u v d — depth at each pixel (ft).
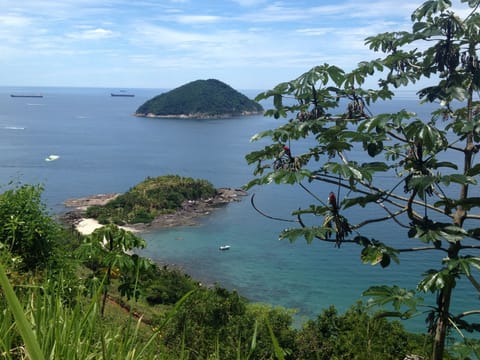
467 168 15.69
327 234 14.78
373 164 14.01
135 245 28.30
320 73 15.79
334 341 62.34
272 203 257.55
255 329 7.76
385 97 18.02
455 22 15.61
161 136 594.65
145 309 100.99
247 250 182.39
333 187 289.53
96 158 407.85
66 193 273.54
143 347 8.29
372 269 156.25
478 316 96.73
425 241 13.25
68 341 7.55
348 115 17.71
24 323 4.28
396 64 18.31
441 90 16.84
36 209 34.24
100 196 264.31
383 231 187.21
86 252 26.96
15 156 395.55
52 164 364.99
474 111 17.46
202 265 166.71
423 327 99.14
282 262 168.55
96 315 8.49
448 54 15.81
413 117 13.42
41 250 31.96
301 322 121.08
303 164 16.48
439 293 14.39
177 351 9.43
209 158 425.69
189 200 262.67
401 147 17.88
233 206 254.68
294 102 17.71
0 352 7.54
